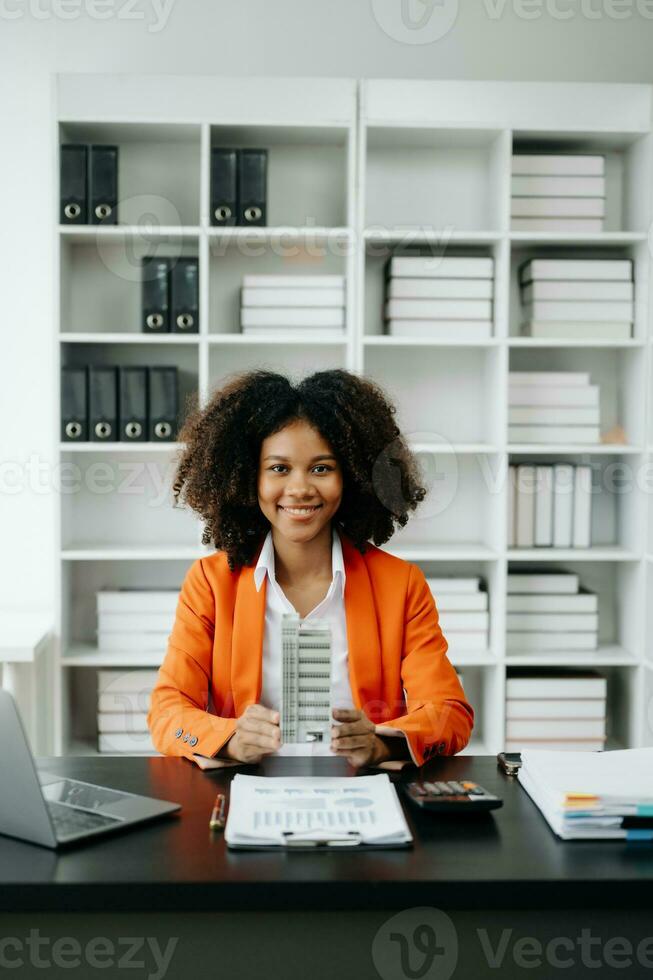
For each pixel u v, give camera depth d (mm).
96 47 3150
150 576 3277
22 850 1179
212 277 3225
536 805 1354
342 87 2969
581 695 3098
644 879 1101
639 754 1432
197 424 1755
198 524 3246
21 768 1184
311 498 1616
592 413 3104
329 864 1134
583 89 3025
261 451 1639
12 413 3197
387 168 3252
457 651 3121
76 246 3174
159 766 1515
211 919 1144
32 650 2693
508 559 3090
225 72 3178
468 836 1234
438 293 3070
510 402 3096
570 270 3102
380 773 1482
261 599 1686
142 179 3174
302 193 3225
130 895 1074
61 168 2912
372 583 1744
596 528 3352
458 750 1635
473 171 3264
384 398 1775
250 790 1354
